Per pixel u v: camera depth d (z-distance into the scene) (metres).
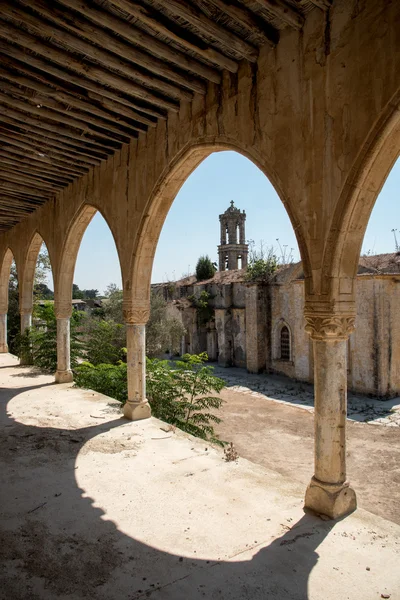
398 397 16.19
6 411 7.93
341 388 4.14
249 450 10.92
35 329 14.11
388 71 3.39
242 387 18.66
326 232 3.97
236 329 24.20
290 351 20.33
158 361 11.31
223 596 3.06
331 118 3.88
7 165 8.20
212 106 5.30
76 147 7.43
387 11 3.41
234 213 34.38
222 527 3.98
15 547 3.66
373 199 3.90
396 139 3.59
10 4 4.00
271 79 4.49
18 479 5.04
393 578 3.24
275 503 4.44
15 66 5.03
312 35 4.05
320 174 4.00
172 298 31.94
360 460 10.02
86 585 3.18
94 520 4.12
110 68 5.12
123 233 7.35
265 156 4.58
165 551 3.61
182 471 5.27
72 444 6.19
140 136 6.79
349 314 4.07
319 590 3.11
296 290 19.83
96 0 3.95
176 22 4.18
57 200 10.07
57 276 10.36
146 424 7.15
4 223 13.40
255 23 4.15
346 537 3.78
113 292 24.33
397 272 16.28
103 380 10.38
